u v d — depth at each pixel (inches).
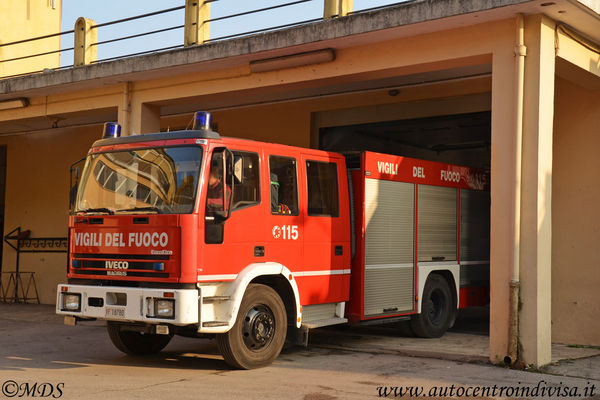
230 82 454.0
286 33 405.4
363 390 284.2
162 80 486.0
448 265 452.4
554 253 435.2
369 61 396.2
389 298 406.9
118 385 288.4
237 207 325.1
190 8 462.9
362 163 392.8
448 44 367.9
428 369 333.7
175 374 315.6
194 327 312.5
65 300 334.6
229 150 314.0
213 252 312.3
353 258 390.0
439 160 619.8
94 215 331.9
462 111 491.2
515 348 337.4
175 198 312.0
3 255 740.0
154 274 310.0
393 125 529.7
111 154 338.3
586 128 429.1
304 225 358.0
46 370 325.4
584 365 350.0
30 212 725.9
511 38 347.3
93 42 516.4
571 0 324.2
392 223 410.6
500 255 344.5
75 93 531.8
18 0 744.3
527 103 342.0
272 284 354.6
